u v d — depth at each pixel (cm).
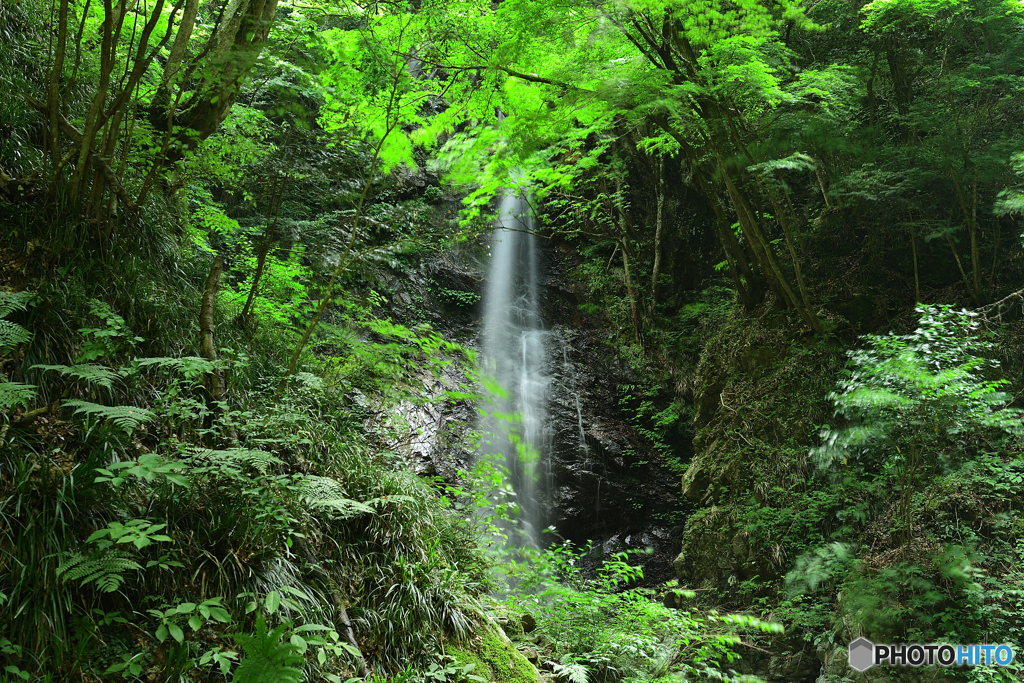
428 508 562
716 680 771
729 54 949
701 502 1195
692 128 1096
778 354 1175
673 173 1780
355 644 402
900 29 1149
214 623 343
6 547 294
